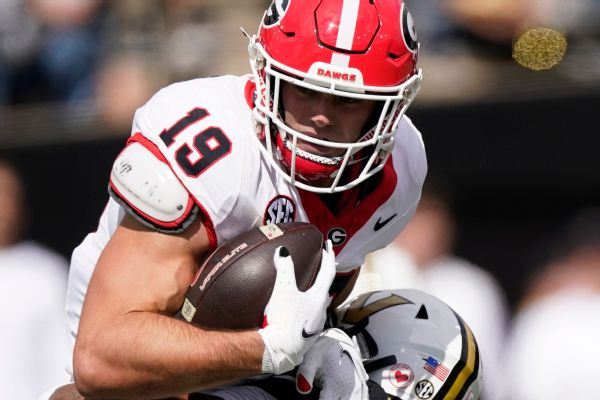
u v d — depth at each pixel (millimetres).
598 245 22094
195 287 9828
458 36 22438
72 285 11953
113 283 9742
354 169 10633
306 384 10102
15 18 22141
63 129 21516
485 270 23500
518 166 22078
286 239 9828
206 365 9438
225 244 9945
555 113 21859
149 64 22234
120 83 21906
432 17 22438
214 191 9977
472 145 22000
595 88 21703
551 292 21781
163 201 9820
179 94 10461
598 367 20078
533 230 23453
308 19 10039
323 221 10766
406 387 11016
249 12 22906
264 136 10305
